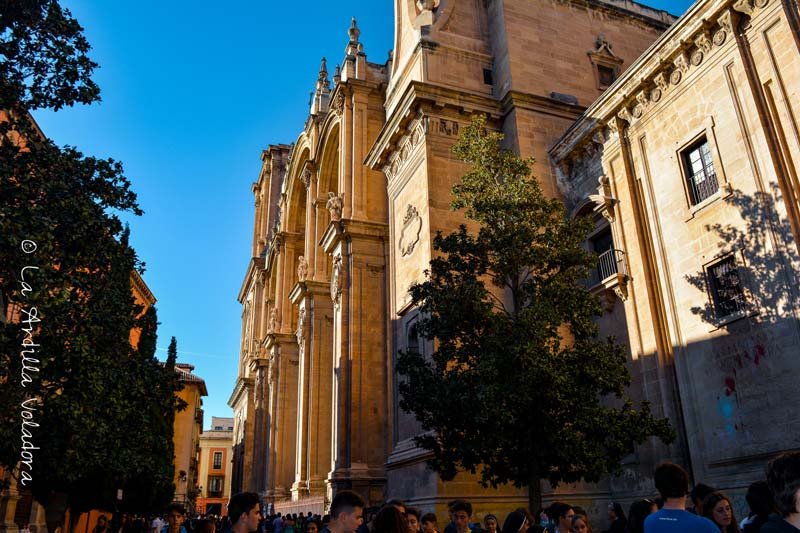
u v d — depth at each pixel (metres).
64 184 12.87
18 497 20.36
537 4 27.27
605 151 21.20
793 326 14.34
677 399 17.47
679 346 17.50
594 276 21.41
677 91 18.48
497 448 13.38
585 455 12.88
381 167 28.52
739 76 16.39
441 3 26.89
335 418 30.53
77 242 13.16
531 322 13.63
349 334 30.67
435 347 21.06
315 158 44.59
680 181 18.09
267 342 52.34
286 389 49.47
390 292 26.20
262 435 55.78
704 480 16.08
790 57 15.23
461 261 15.60
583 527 7.23
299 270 43.09
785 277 14.68
